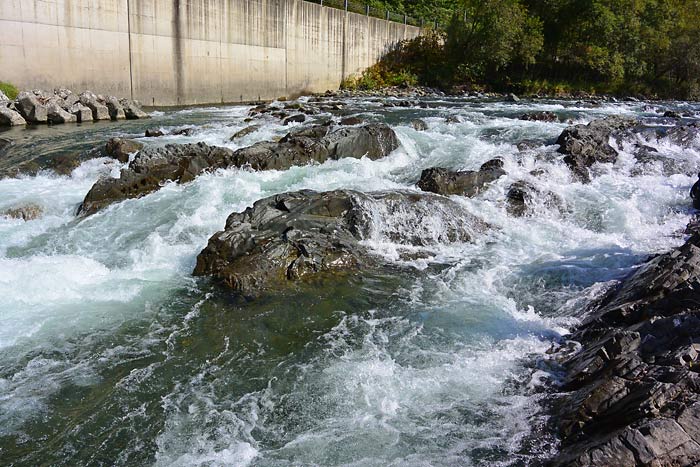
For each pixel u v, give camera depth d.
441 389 5.98
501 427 5.36
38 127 18.86
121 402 5.84
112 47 23.45
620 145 15.52
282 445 5.21
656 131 16.39
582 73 40.88
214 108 26.19
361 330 7.23
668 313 6.25
